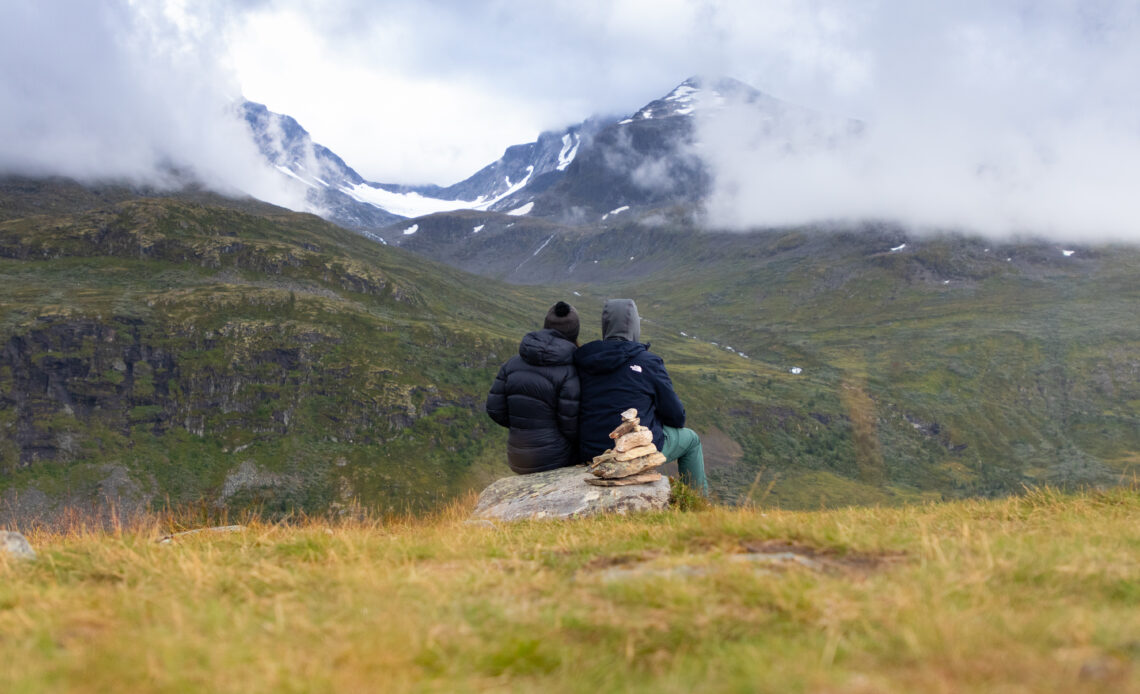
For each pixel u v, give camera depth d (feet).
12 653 12.69
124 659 12.23
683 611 14.73
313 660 12.37
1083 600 15.23
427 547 24.13
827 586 16.05
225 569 20.71
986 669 10.87
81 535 30.14
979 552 19.11
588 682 11.78
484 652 13.00
